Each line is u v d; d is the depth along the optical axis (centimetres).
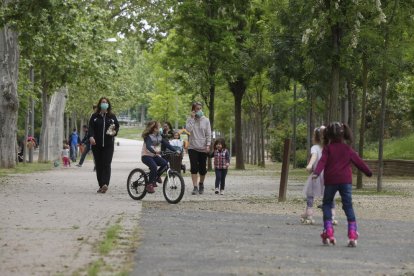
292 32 3047
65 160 4953
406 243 1225
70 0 3067
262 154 5419
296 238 1264
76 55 4541
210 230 1348
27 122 5184
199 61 4091
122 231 1298
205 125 2281
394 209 1870
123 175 3494
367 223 1534
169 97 9306
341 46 2433
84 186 2592
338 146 1221
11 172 3606
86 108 8038
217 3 4088
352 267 973
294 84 4656
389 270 957
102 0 4809
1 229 1309
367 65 2603
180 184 1903
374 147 5431
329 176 1206
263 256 1047
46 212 1617
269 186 2827
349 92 3406
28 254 1028
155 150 1988
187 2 3975
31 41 3359
